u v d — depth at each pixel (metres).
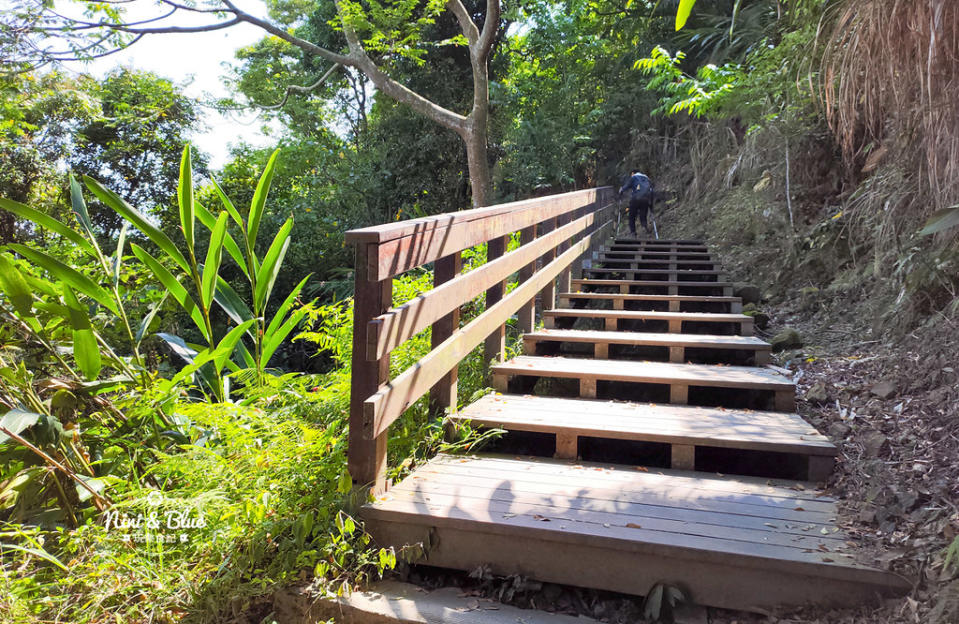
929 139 3.63
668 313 5.03
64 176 13.86
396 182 16.02
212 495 2.36
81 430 3.07
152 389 3.12
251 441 2.63
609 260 7.68
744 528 2.15
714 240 8.62
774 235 7.01
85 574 2.17
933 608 1.72
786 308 5.71
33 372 3.31
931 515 2.15
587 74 16.50
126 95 16.36
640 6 14.37
